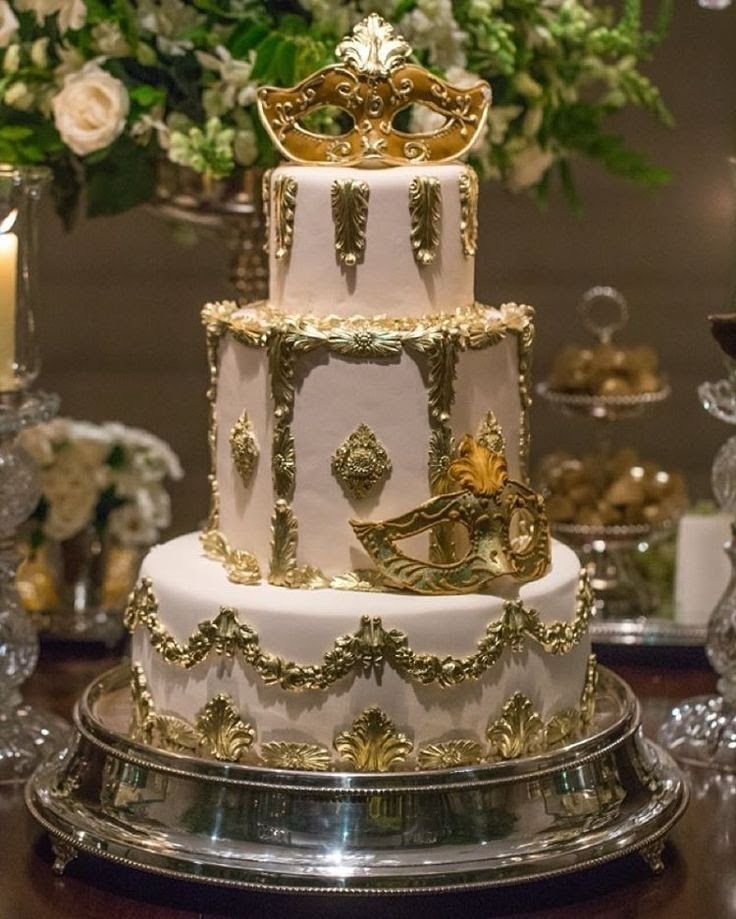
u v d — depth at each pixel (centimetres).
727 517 290
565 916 190
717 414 235
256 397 194
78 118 229
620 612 292
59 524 296
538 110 255
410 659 184
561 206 357
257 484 195
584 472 303
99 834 189
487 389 195
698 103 353
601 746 195
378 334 187
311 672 185
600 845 186
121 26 232
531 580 195
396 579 188
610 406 301
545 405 365
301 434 189
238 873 180
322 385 188
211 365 204
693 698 252
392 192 190
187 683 194
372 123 199
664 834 194
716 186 356
